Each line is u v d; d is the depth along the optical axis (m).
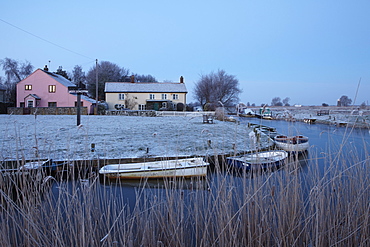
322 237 2.99
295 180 3.41
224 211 3.28
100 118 24.31
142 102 40.00
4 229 2.81
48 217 3.15
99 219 3.39
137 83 41.88
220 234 3.05
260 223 3.19
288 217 3.26
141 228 3.29
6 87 41.09
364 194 3.46
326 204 3.53
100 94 50.16
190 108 40.81
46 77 33.91
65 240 3.03
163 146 11.22
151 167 7.92
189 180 6.69
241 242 3.17
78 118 16.25
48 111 29.75
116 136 13.36
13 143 9.81
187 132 15.23
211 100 45.22
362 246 2.96
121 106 39.38
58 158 8.22
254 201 3.29
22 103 34.09
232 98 47.44
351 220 3.26
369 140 7.46
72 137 12.62
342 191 3.58
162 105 39.88
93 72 58.22
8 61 45.47
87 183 3.41
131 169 7.60
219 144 11.78
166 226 3.32
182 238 3.09
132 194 6.21
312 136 15.32
